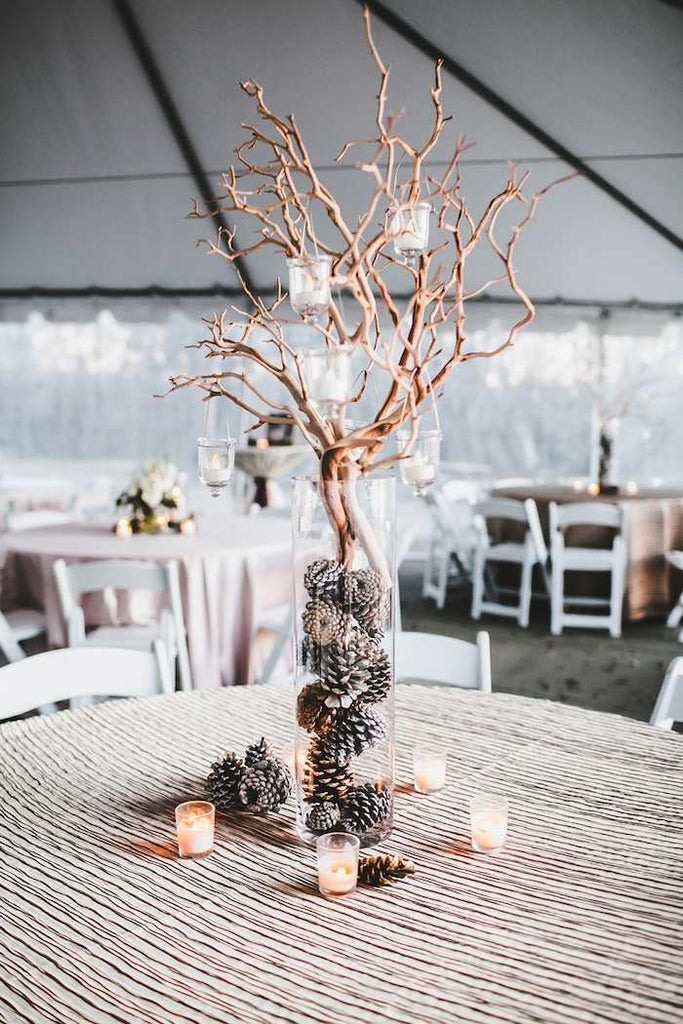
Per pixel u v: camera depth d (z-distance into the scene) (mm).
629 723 1650
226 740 1560
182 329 13609
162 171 5668
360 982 891
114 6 4395
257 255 6367
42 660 1815
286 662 3680
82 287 7070
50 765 1455
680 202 5211
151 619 3637
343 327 1122
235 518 4590
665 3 3697
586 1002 863
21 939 968
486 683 1861
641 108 4449
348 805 1183
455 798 1342
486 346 8617
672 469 10641
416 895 1067
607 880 1100
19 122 5340
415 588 6613
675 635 5363
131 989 878
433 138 1113
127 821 1264
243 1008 850
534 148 4980
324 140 5156
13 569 3814
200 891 1076
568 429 13422
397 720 1657
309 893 1073
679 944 961
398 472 1389
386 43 4371
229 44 4559
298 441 6723
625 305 6273
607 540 5594
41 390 14008
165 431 13734
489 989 882
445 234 5715
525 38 4141
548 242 5859
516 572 6121
